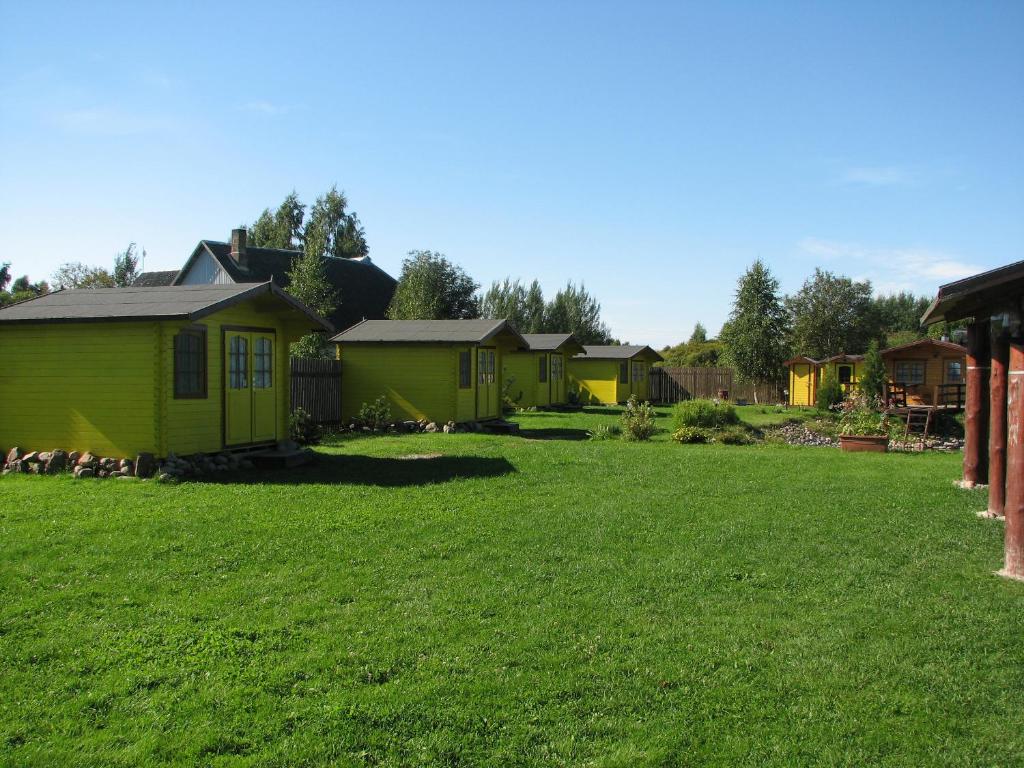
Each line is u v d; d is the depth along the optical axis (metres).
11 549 7.08
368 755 3.78
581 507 9.54
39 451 12.00
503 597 6.03
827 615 5.67
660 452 15.62
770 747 3.88
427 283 38.69
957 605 5.90
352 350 21.53
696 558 7.20
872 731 4.04
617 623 5.50
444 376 20.64
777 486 11.30
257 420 13.51
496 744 3.89
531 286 57.78
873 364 33.06
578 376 39.25
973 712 4.25
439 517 8.83
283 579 6.44
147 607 5.73
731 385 44.81
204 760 3.73
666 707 4.27
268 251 38.03
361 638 5.15
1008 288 6.67
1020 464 6.64
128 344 11.51
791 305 54.94
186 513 8.75
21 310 12.36
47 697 4.33
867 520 8.91
